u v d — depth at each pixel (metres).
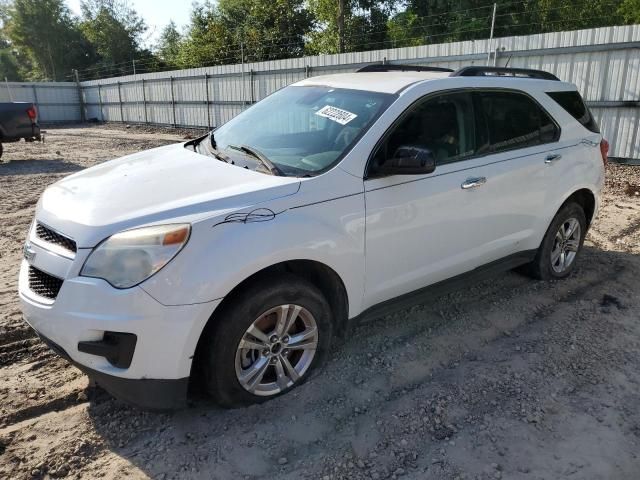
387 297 3.55
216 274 2.63
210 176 3.19
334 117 3.60
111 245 2.61
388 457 2.72
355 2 31.22
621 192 8.97
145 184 3.12
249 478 2.56
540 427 2.97
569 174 4.64
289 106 4.02
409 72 4.37
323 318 3.18
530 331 4.04
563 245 4.96
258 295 2.84
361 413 3.05
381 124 3.39
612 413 3.11
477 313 4.32
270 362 3.04
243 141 3.79
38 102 35.41
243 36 36.62
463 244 3.87
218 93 24.41
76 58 59.59
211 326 2.79
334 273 3.17
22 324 4.13
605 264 5.46
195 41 39.12
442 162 3.68
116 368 2.62
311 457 2.71
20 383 3.33
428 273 3.71
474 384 3.34
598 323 4.17
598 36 11.60
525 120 4.35
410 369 3.50
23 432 2.86
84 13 54.88
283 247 2.84
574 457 2.75
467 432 2.92
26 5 56.50
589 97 11.98
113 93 33.25
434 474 2.61
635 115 11.35
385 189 3.32
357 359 3.60
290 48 35.03
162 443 2.78
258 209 2.84
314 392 3.20
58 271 2.70
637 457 2.77
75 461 2.66
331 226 3.07
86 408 3.08
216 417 2.98
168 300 2.56
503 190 4.06
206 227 2.68
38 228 3.07
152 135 24.16
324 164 3.22
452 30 25.61
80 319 2.58
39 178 11.38
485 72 4.20
